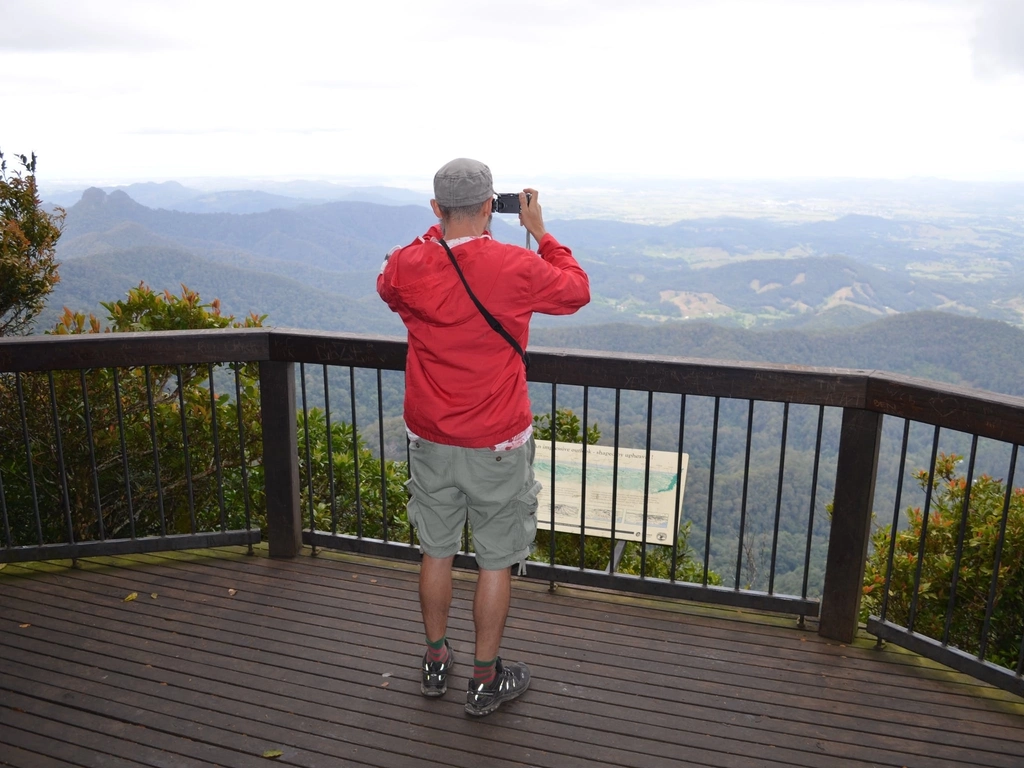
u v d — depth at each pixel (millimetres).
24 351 3002
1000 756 2170
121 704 2359
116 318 5289
